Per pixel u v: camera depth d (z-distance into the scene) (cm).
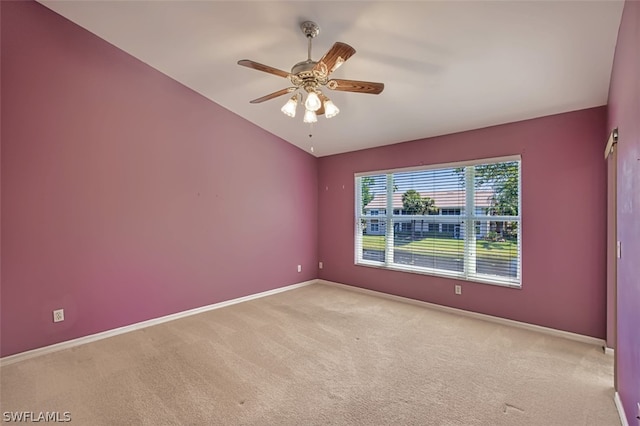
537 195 319
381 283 455
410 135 407
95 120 301
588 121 290
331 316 366
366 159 474
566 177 302
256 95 373
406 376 233
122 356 266
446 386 220
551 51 225
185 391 214
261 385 221
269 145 465
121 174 319
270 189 467
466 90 289
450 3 196
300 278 516
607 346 269
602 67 233
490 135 351
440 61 254
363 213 486
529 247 324
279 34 258
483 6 194
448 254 389
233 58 305
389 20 219
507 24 206
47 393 212
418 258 419
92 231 301
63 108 282
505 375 234
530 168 323
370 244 476
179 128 364
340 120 390
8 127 255
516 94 285
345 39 247
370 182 477
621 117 194
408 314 374
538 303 319
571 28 201
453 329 326
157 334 314
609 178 262
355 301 429
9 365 251
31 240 267
